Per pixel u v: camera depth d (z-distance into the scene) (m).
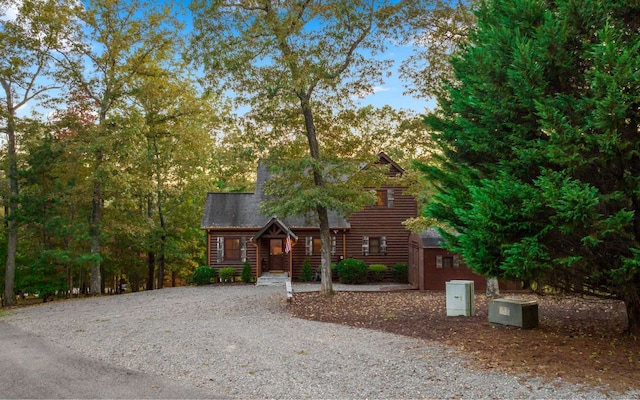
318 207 19.12
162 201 32.12
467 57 9.97
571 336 9.86
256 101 17.59
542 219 8.09
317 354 9.20
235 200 30.61
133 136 22.50
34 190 22.91
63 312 17.09
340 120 18.69
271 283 26.33
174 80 27.77
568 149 7.67
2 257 23.67
